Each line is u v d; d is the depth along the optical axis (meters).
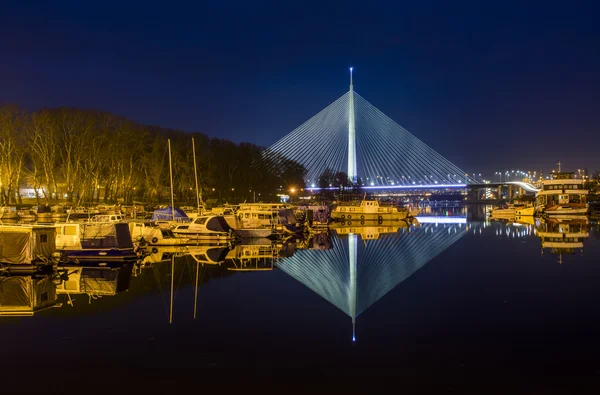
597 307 21.48
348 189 143.38
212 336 18.31
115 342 17.67
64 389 13.96
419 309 21.73
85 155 85.31
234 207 84.38
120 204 84.81
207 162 111.62
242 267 34.31
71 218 65.25
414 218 94.19
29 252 29.47
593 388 13.76
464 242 48.44
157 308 22.34
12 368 15.38
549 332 18.23
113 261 35.62
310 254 42.12
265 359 16.02
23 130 80.69
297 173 148.88
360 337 18.06
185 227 48.69
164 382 14.38
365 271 32.66
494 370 14.93
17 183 81.88
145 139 99.50
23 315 21.06
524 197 130.00
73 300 23.81
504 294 24.20
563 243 44.81
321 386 14.05
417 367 15.24
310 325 19.62
